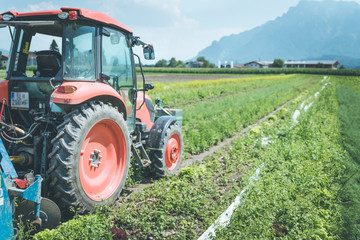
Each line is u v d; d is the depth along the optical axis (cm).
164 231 395
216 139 952
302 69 9200
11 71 450
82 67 426
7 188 314
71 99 378
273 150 746
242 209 426
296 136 945
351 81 5281
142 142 617
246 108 1557
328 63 16550
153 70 9412
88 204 400
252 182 526
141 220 416
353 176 618
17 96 453
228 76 7531
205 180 576
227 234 373
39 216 349
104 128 435
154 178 607
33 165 424
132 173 568
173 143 634
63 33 405
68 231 346
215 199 511
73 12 388
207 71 9400
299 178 577
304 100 2109
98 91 418
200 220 439
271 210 446
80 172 391
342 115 1391
